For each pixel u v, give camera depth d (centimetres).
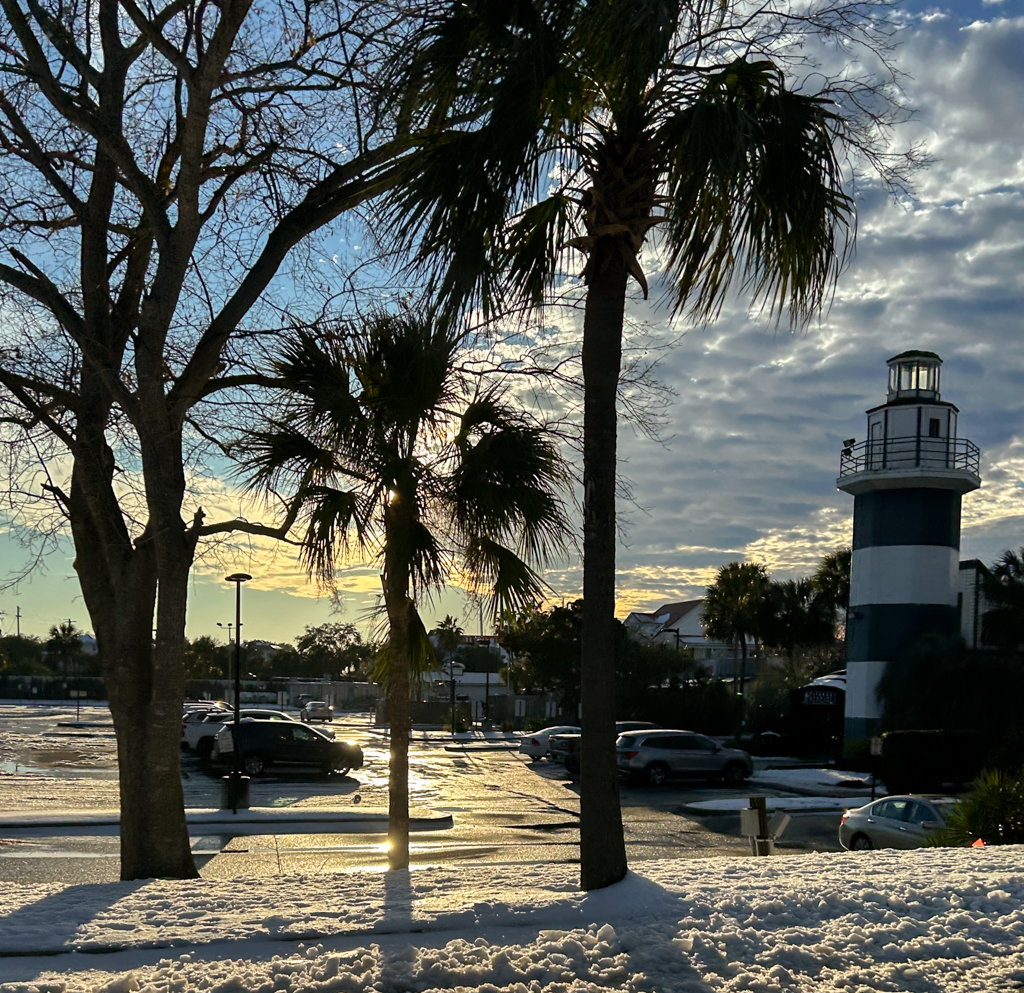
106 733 4503
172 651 977
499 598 1016
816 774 3281
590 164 722
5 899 669
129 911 620
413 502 972
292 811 2083
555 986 483
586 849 680
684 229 685
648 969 509
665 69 666
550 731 3762
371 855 1622
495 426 991
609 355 721
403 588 1002
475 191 663
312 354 967
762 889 653
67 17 978
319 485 980
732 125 649
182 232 984
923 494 3525
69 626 9844
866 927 571
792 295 743
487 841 1853
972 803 1278
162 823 970
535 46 620
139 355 979
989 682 3206
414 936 565
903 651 3488
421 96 697
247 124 1097
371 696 8462
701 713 4844
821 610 5078
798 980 493
